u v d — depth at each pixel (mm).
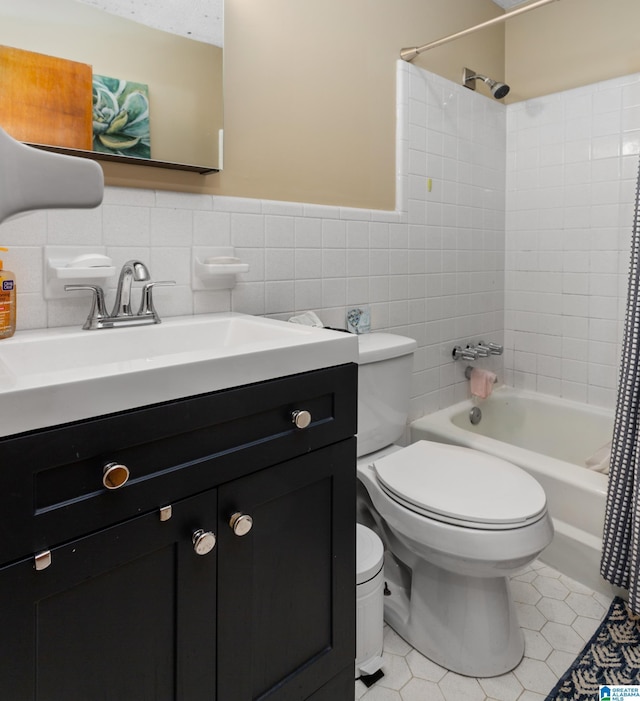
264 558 860
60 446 610
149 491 697
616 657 1300
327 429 942
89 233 1176
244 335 1225
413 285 2027
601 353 2230
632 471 1413
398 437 1647
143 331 1131
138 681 716
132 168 1239
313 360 908
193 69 1297
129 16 1188
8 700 595
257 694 870
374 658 1277
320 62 1637
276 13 1508
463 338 2312
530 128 2393
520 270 2482
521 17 2395
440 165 2107
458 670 1280
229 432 789
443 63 2105
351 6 1727
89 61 1133
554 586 1598
